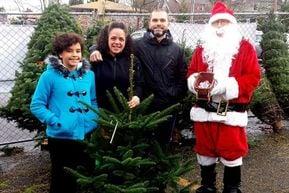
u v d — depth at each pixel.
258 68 4.48
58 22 6.29
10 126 8.01
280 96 7.32
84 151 3.86
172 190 4.44
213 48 4.50
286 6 11.41
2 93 9.06
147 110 4.67
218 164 5.86
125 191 3.49
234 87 4.33
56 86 3.89
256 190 5.12
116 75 4.25
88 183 3.63
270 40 7.45
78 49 3.91
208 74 4.36
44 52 5.79
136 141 3.84
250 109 7.20
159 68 4.64
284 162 6.02
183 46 6.39
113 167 3.67
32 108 3.87
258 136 7.27
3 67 10.05
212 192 4.76
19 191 5.05
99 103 4.35
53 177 4.13
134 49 4.45
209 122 4.54
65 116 3.89
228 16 4.54
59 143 3.98
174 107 3.85
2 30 10.16
